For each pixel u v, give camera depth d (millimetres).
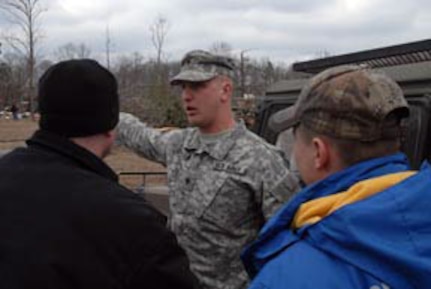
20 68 54531
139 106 24719
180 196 3195
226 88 3152
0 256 1864
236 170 3047
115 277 1869
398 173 1529
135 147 3596
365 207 1429
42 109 2072
